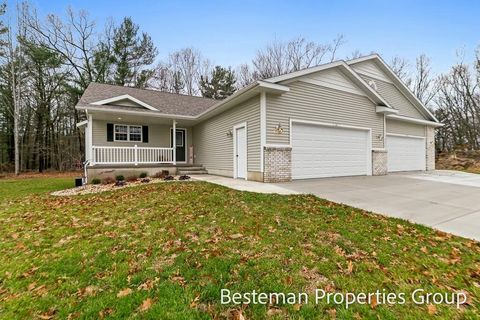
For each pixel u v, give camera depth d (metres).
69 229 4.39
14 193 8.67
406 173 12.91
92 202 6.42
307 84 9.72
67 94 21.88
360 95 11.30
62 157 23.20
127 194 7.21
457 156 18.91
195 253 3.24
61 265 3.11
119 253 3.37
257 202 5.69
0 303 2.42
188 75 30.17
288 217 4.62
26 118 21.73
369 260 3.01
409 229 4.06
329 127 10.38
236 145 10.61
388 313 2.12
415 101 15.68
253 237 3.70
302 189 7.43
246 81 28.31
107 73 22.95
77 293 2.54
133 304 2.30
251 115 9.49
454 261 2.98
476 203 5.75
